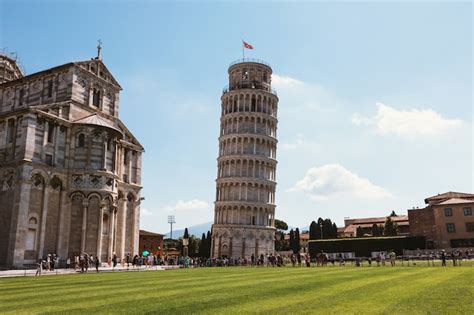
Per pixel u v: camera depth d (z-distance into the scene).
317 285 24.72
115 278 33.38
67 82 62.00
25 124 52.94
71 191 56.12
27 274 40.62
